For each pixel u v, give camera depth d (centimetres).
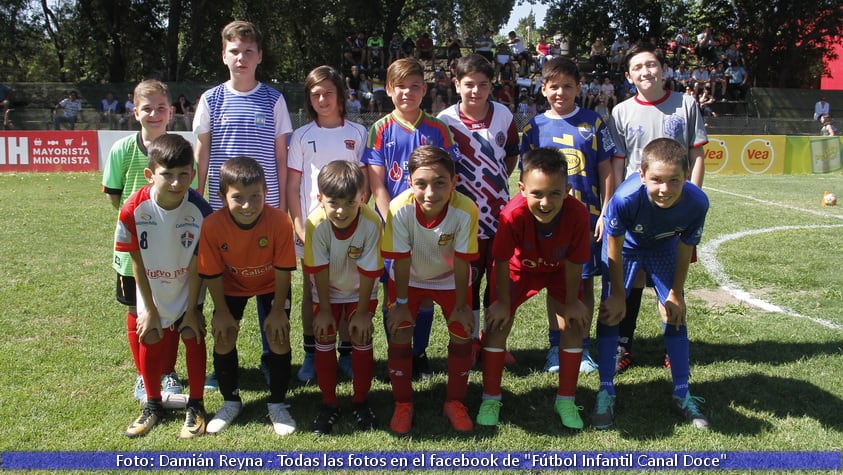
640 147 399
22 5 2992
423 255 322
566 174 302
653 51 395
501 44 2530
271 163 391
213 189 388
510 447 305
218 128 383
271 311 327
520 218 318
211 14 2925
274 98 396
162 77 2716
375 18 3083
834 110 2531
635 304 402
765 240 773
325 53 3412
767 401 350
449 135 379
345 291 341
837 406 343
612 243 335
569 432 321
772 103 2528
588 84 2467
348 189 296
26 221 870
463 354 328
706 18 3122
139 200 316
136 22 2859
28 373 378
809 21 2959
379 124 382
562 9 3350
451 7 3366
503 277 327
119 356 407
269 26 3247
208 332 457
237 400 337
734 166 1817
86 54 2958
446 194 299
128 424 324
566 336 329
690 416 330
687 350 344
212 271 315
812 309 514
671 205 320
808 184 1480
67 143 1599
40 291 542
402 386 327
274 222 317
